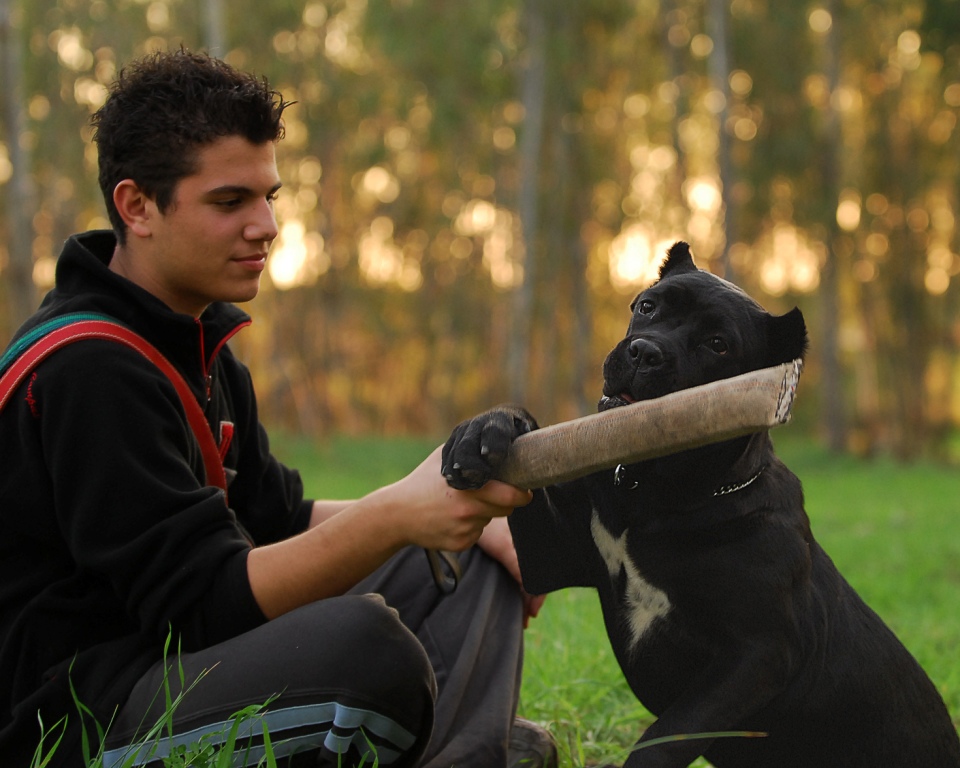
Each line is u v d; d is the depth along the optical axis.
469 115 36.34
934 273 38.72
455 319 48.47
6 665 2.68
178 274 2.84
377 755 2.59
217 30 22.62
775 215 35.72
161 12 34.28
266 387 47.56
